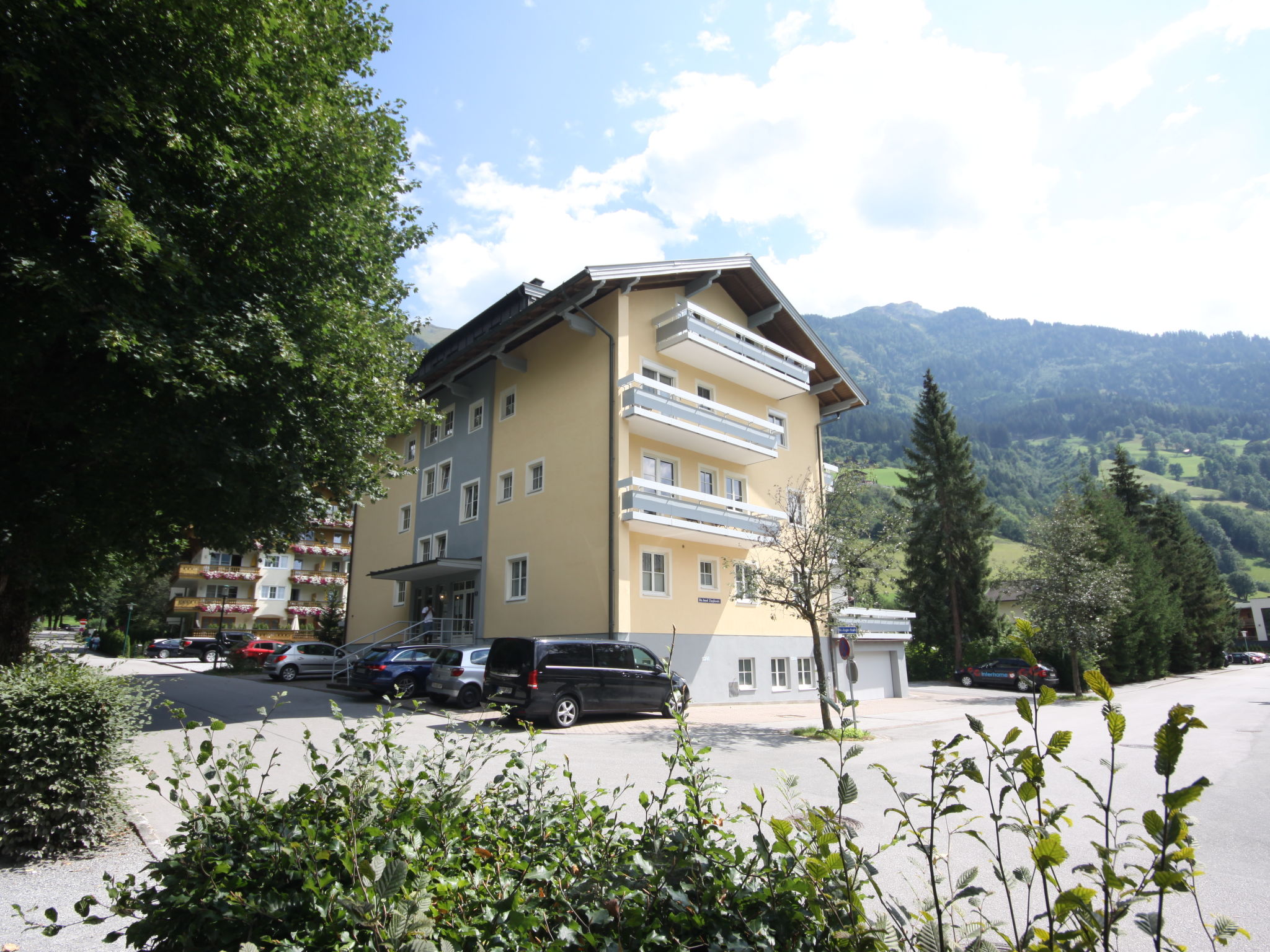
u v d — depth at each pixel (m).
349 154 12.54
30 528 11.70
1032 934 2.04
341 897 1.94
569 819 3.14
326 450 13.13
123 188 9.80
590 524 19.84
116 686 6.56
